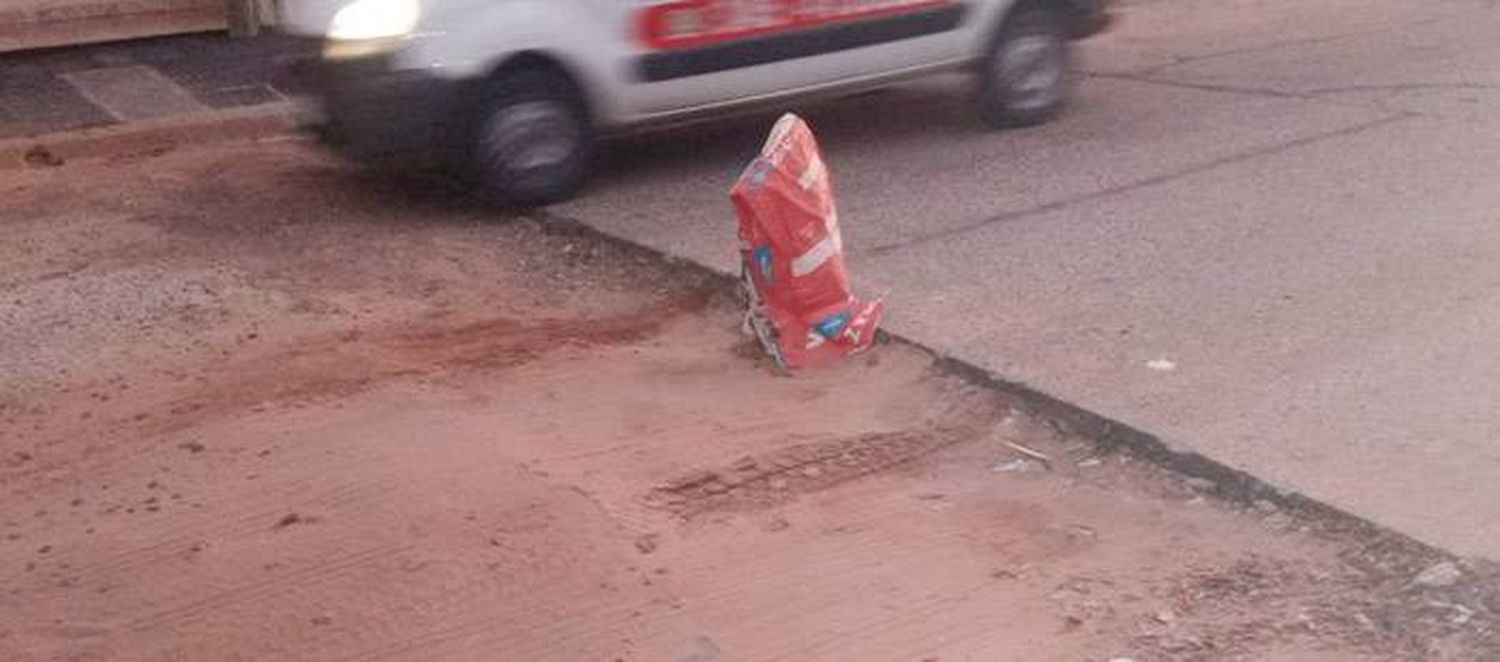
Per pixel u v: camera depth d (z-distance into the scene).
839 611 4.54
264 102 11.13
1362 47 11.98
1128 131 9.81
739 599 4.62
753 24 8.88
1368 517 4.75
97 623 4.63
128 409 6.18
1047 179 8.78
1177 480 5.18
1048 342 6.30
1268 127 9.64
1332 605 4.41
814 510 5.15
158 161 10.19
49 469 5.68
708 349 6.67
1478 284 6.66
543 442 5.68
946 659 4.29
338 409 6.08
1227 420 5.48
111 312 7.32
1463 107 9.80
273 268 7.93
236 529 5.13
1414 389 5.65
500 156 8.53
